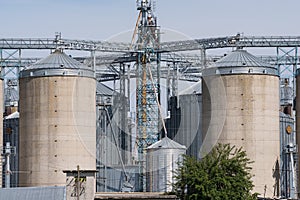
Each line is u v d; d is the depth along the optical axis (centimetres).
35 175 15088
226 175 10950
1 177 15738
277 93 15688
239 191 10831
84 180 10881
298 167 16050
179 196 11019
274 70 15638
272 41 18138
